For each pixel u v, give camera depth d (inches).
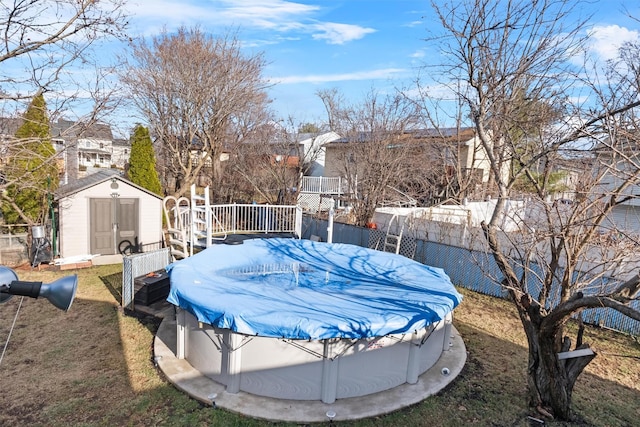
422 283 264.2
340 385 179.5
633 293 155.6
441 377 202.7
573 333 269.0
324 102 830.5
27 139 280.5
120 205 418.9
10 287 81.4
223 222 496.1
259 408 169.9
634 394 197.6
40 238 365.4
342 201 691.4
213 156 757.3
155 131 701.9
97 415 164.1
